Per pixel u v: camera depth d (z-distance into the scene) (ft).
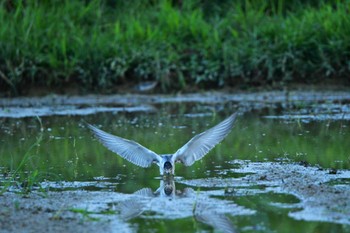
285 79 61.72
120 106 58.49
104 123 50.80
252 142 43.37
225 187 33.73
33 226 28.45
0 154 41.34
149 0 72.13
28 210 30.71
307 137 44.37
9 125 50.70
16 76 60.85
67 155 41.22
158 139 44.37
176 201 31.76
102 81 61.62
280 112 53.78
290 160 38.65
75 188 34.30
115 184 34.94
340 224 27.99
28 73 61.36
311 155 39.60
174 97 60.70
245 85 61.72
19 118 53.52
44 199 32.42
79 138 45.98
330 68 61.26
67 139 45.65
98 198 32.45
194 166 38.14
